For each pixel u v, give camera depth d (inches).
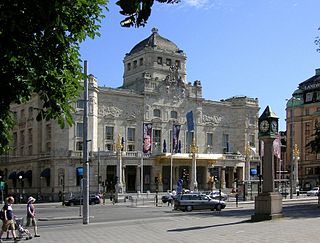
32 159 3978.8
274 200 1135.0
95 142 3882.9
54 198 3612.2
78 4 427.5
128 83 4564.5
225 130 4707.2
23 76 435.5
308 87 4869.6
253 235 843.4
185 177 3821.4
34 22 340.5
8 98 442.0
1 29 345.7
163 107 4320.9
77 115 3705.7
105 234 1024.2
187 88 4471.0
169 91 4355.3
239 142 4756.4
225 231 940.0
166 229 1074.7
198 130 4510.3
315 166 4707.2
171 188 3523.6
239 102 4771.2
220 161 4239.7
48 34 363.3
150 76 4315.9
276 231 887.1
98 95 3993.6
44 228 1246.3
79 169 3604.8
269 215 1122.7
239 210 1856.5
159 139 4269.2
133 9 244.5
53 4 319.9
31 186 3986.2
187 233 958.4
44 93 476.7
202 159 4094.5
